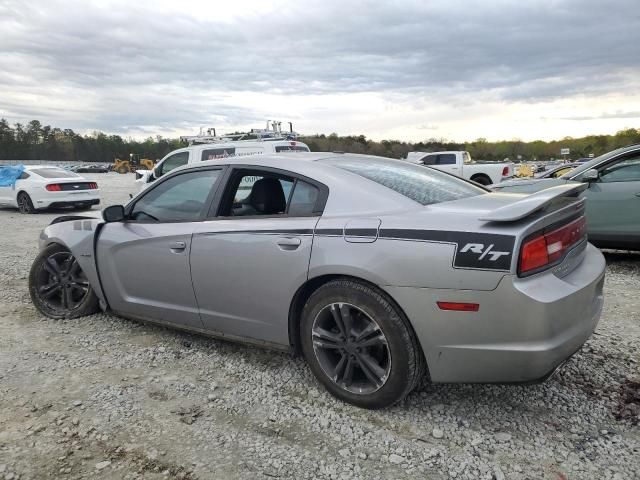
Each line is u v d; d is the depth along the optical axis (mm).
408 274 2576
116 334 4121
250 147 10883
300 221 3018
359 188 2961
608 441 2561
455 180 3682
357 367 2951
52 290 4562
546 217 2516
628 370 3316
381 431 2693
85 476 2354
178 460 2471
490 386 3156
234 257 3234
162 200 3865
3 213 14797
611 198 6094
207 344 3893
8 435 2688
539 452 2488
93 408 2957
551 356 2418
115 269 4031
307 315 2992
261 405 2979
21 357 3693
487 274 2412
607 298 4906
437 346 2576
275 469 2400
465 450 2521
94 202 15180
